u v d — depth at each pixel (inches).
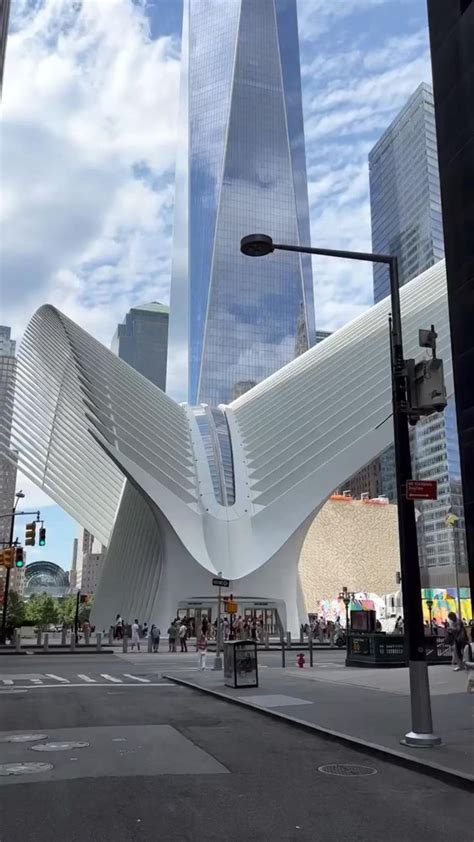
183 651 1370.6
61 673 850.1
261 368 5959.6
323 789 275.4
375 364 2055.9
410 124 6707.7
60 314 2012.8
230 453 2295.8
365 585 3467.0
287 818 237.1
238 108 6476.4
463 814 242.1
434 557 4896.7
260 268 6220.5
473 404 727.7
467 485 733.3
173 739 381.1
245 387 5866.1
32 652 1302.9
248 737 390.6
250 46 6712.6
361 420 2000.5
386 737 368.5
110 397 2027.6
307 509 1978.3
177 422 2405.3
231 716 474.0
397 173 6963.6
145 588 2142.0
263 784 283.1
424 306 1957.4
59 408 2272.4
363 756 337.7
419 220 6343.5
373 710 473.7
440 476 4918.8
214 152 6397.6
